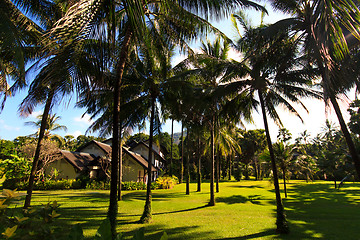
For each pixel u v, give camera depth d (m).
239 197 18.09
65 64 3.85
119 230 8.10
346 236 7.59
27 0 7.60
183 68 11.61
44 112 9.75
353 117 25.30
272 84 10.24
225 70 10.61
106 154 25.86
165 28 7.82
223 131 17.66
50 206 2.24
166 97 10.73
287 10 7.51
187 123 12.97
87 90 5.44
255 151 47.62
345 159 26.83
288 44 8.08
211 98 11.79
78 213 10.61
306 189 25.14
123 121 11.39
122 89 10.05
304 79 9.34
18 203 2.02
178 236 7.44
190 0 5.43
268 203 15.60
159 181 25.59
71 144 57.25
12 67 7.46
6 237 1.59
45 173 24.09
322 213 11.98
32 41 8.07
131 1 2.81
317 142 54.28
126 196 18.02
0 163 20.02
